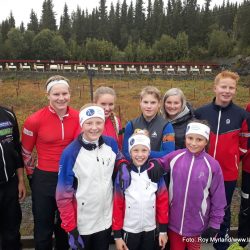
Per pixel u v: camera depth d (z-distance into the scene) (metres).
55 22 78.50
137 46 60.75
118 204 3.21
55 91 3.43
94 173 3.12
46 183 3.53
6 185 3.55
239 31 57.09
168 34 71.94
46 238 3.64
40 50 53.38
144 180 3.22
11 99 17.98
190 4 73.75
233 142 3.76
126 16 81.50
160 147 3.58
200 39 68.88
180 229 3.36
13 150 3.55
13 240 3.73
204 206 3.30
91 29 74.69
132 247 3.27
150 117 3.68
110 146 3.27
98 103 3.78
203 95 21.47
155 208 3.28
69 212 3.14
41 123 3.50
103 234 3.25
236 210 5.14
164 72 38.69
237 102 18.83
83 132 3.19
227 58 52.62
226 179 3.79
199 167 3.25
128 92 22.45
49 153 3.53
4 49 52.88
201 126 3.24
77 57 56.28
